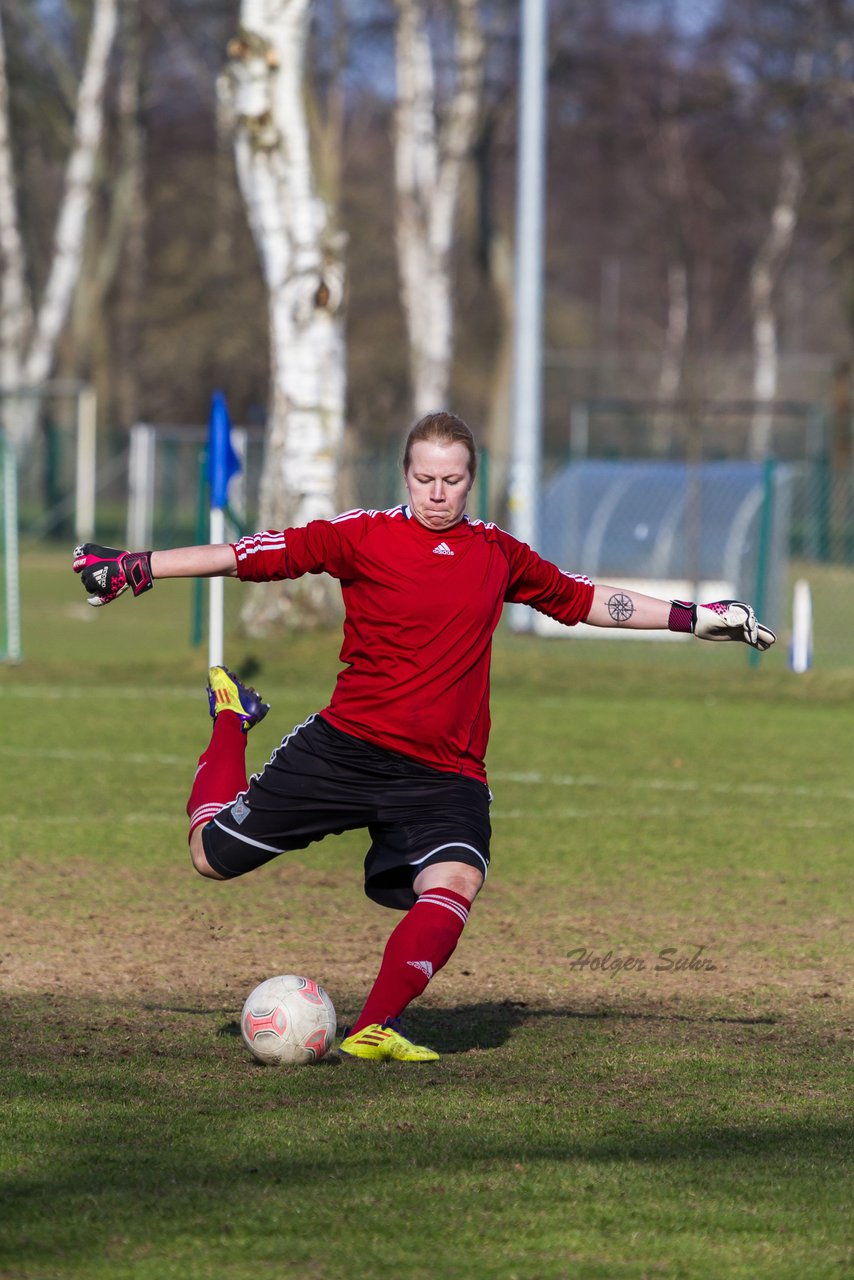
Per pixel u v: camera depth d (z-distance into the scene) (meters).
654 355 198.12
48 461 129.00
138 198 172.38
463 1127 15.63
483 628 17.66
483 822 18.02
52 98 136.62
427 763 17.78
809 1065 18.16
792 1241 13.00
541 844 32.19
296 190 59.41
